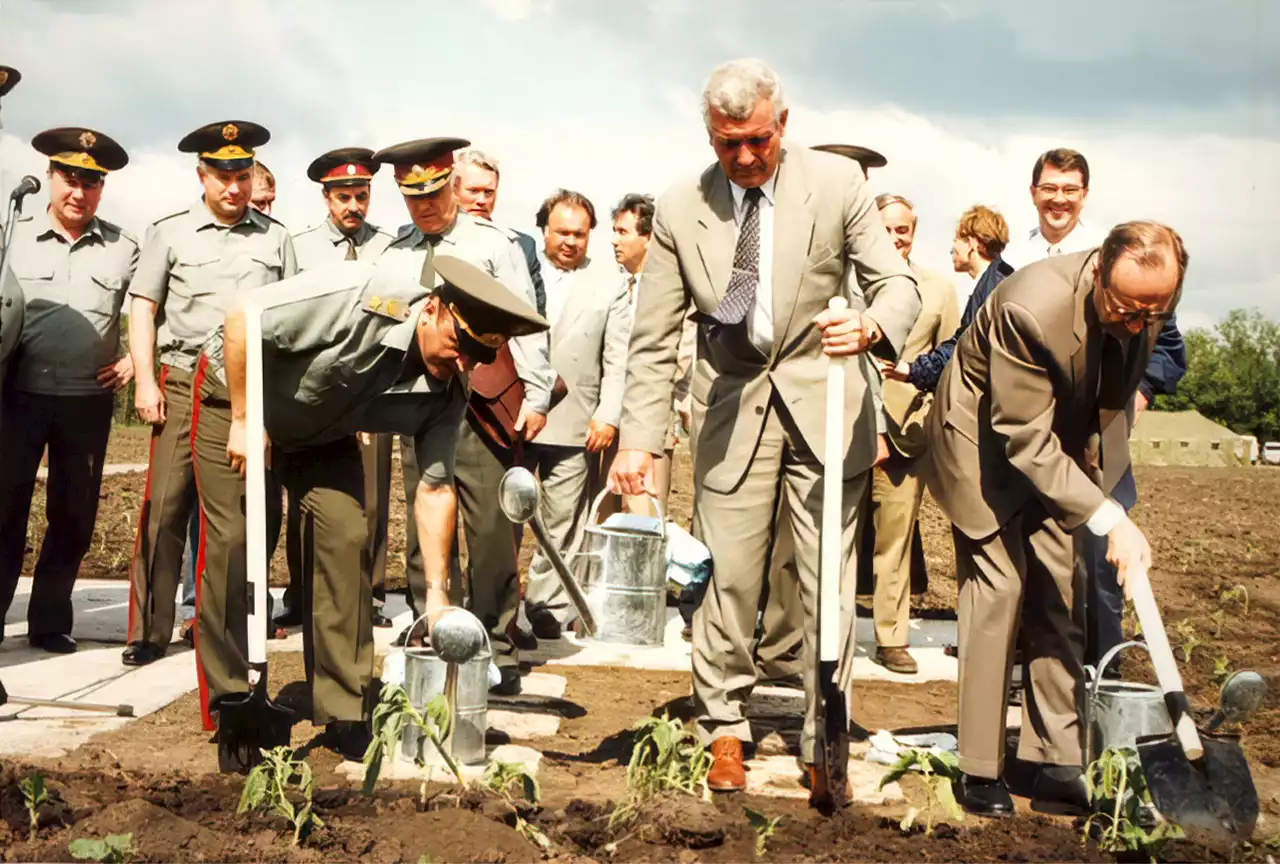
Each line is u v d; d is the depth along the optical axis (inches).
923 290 219.8
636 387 153.0
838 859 119.8
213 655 160.7
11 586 211.0
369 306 136.8
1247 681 130.1
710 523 148.6
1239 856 123.6
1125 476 176.6
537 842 121.6
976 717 138.6
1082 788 142.4
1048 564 142.7
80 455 212.8
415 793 134.0
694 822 123.6
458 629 140.0
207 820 122.3
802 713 186.1
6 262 169.6
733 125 135.9
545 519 235.3
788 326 144.6
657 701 192.5
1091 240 194.7
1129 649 237.3
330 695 150.5
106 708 170.1
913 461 213.9
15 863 107.7
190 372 203.2
